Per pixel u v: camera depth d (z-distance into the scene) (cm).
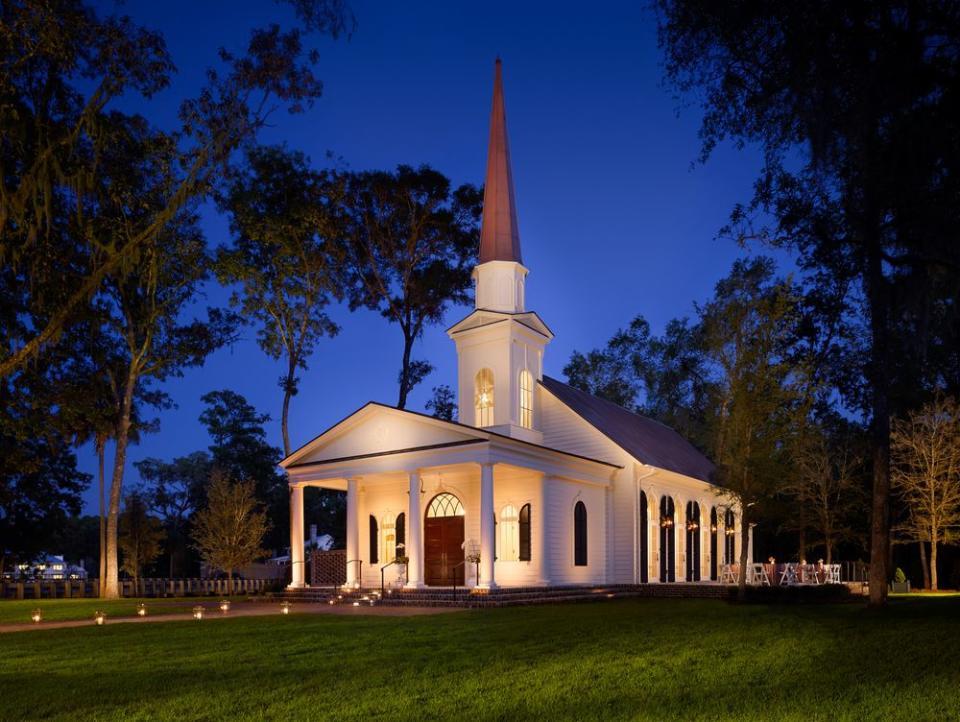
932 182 1308
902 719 679
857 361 1744
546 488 2497
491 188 3072
